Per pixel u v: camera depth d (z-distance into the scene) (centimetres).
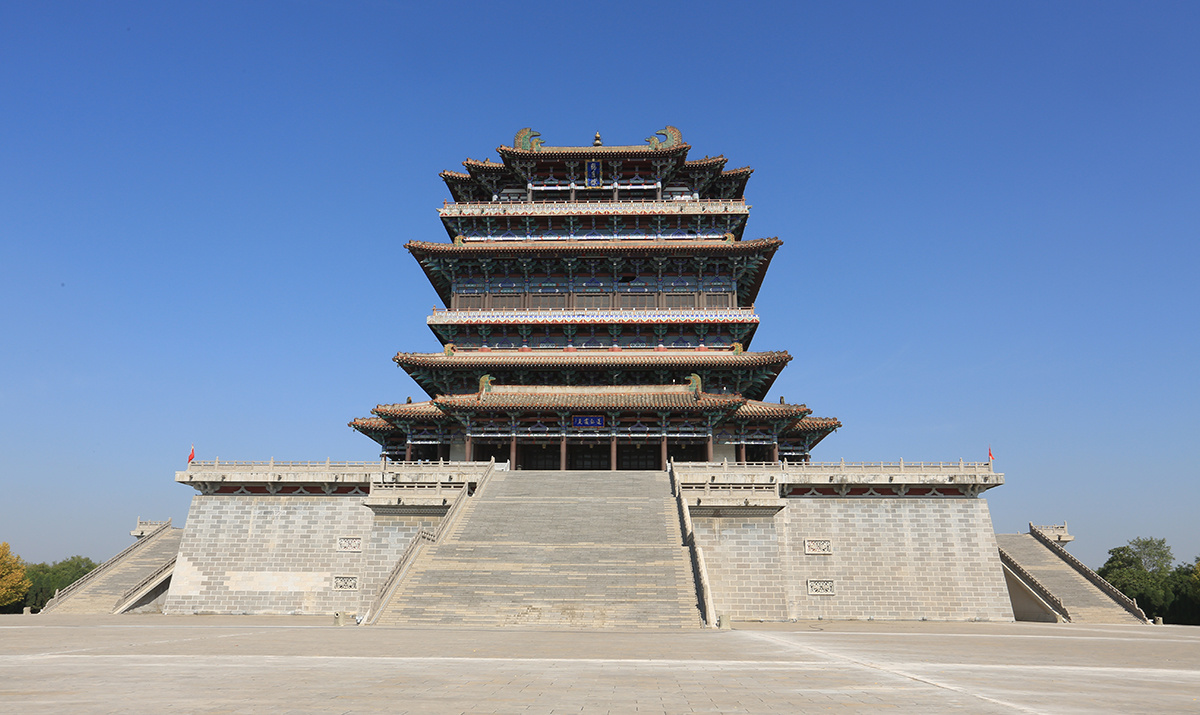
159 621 4428
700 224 7819
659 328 7331
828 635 3378
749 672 1872
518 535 4388
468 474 5462
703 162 8112
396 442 7338
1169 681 1895
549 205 7781
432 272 7756
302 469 5762
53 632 3278
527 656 2220
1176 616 7681
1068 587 6069
